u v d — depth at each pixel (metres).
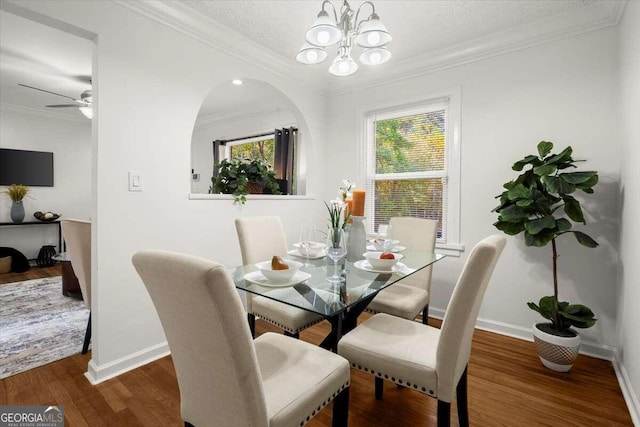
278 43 2.70
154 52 2.13
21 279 4.24
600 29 2.19
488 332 2.62
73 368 2.04
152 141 2.14
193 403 1.04
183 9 2.18
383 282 1.57
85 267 2.13
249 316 2.11
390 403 1.73
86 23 1.82
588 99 2.24
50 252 5.08
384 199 3.33
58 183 5.27
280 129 4.24
